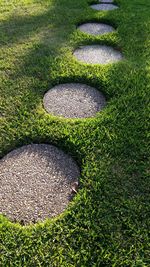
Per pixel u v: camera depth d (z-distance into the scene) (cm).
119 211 81
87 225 78
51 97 120
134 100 117
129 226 78
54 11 190
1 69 134
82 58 146
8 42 155
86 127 105
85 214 80
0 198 85
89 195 84
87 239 75
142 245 75
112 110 112
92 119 108
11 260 72
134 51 151
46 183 89
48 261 72
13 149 100
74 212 81
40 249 74
